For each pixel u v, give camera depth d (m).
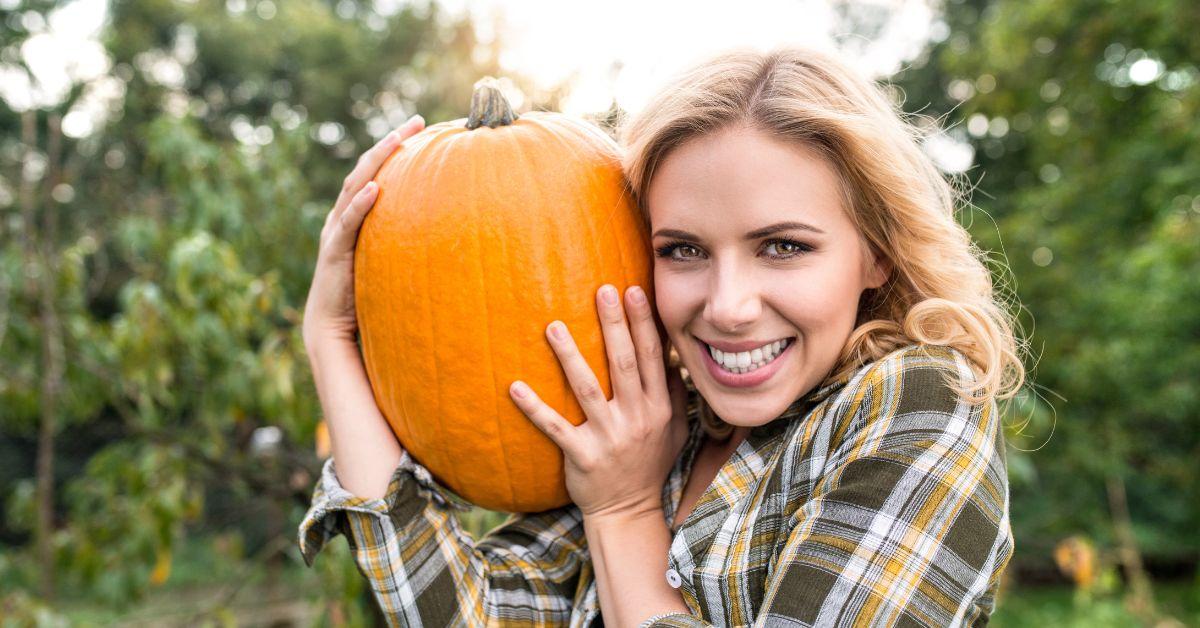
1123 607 6.86
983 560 0.95
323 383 1.28
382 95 16.78
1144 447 8.29
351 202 1.23
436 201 1.14
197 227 3.30
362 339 1.22
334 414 1.25
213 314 2.90
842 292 1.07
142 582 3.01
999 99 10.57
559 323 1.11
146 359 2.96
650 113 1.12
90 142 5.57
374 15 20.19
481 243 1.11
